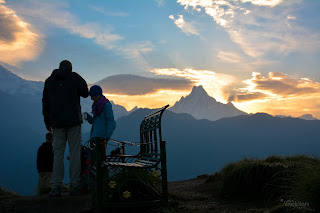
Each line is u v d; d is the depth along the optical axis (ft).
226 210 12.97
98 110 15.42
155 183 12.46
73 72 17.52
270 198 14.47
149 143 13.01
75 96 17.04
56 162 16.70
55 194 16.34
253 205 13.91
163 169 11.35
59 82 16.87
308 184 9.64
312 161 15.10
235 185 16.12
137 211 11.78
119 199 11.60
